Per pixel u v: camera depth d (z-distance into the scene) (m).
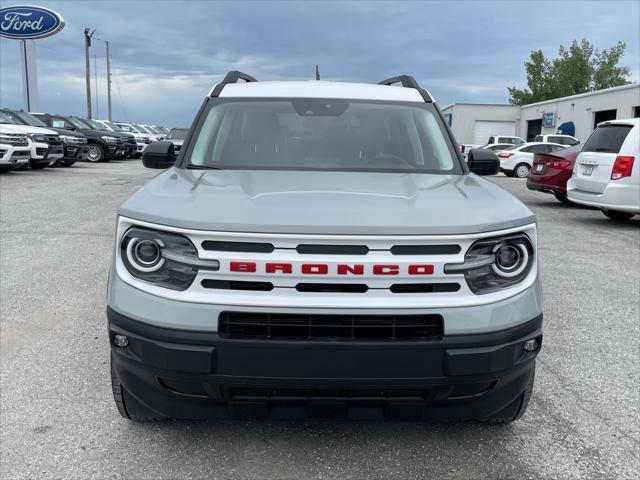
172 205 2.44
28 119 18.09
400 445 2.89
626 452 2.87
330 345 2.24
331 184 2.91
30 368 3.69
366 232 2.25
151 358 2.30
